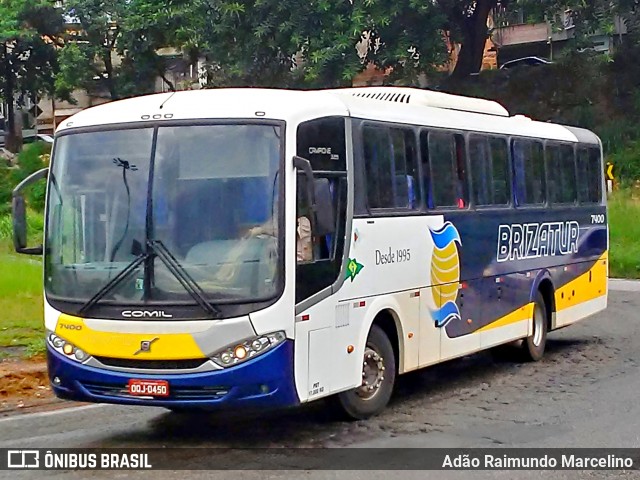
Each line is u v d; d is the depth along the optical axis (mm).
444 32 35938
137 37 45375
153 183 8945
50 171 9430
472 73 38062
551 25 33844
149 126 9125
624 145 36156
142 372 8672
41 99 57438
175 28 43375
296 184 8938
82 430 10031
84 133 9328
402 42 32750
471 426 10039
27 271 20891
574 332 17969
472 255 12469
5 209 40875
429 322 11391
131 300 8742
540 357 14789
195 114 9078
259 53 33750
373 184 10359
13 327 16156
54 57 51250
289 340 8758
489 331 12977
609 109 37812
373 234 10242
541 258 14672
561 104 37781
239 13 33406
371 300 10172
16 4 48844
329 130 9648
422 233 11250
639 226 30078
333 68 32219
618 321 19250
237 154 8922
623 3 34000
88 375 8844
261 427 10016
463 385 12641
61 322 8977
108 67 48500
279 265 8711
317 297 9195
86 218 9078
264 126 8961
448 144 12086
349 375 9750
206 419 10484
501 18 36562
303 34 32375
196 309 8586
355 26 31281
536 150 14703
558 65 37344
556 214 15211
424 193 11391
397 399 11625
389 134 10766
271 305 8641
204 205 8828
